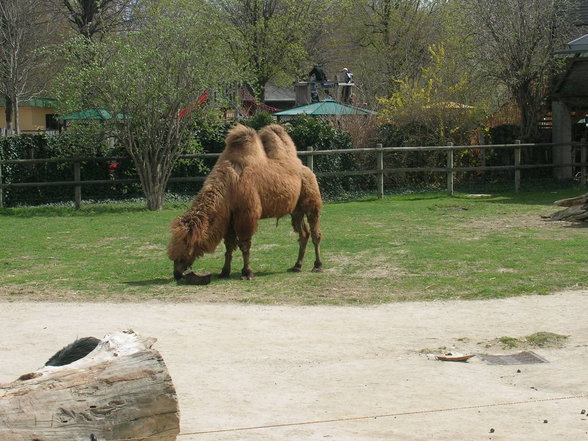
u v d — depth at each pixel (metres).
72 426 4.15
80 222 17.03
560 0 24.55
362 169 23.42
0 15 31.83
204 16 19.72
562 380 6.24
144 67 18.52
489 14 24.91
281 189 10.85
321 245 13.56
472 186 24.03
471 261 11.73
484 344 7.44
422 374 6.48
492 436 4.95
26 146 20.41
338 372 6.57
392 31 40.31
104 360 4.34
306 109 27.77
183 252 10.39
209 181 10.56
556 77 24.73
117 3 33.25
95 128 19.33
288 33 37.81
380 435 5.02
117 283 10.64
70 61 21.45
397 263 11.73
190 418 5.44
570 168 25.59
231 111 23.80
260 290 10.09
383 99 27.58
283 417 5.46
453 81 26.31
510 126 25.33
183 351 7.28
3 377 6.49
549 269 10.98
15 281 10.81
